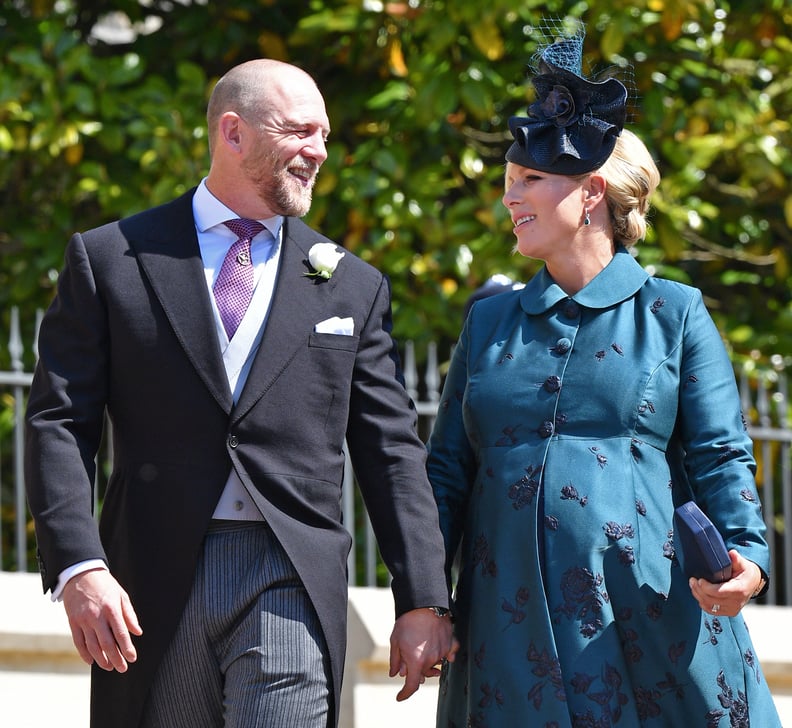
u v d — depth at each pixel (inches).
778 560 908.0
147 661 446.9
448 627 475.2
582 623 442.9
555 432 461.7
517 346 478.6
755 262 982.4
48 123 866.1
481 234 883.4
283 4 967.6
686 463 468.4
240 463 450.3
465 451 498.0
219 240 476.4
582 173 472.7
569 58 483.2
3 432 876.6
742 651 459.8
